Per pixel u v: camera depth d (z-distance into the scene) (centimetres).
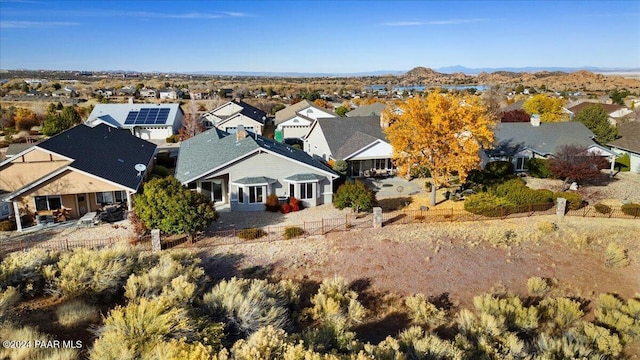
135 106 6756
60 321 1267
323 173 3045
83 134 3350
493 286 2009
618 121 6562
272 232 2505
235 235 2450
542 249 2369
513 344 1421
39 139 5878
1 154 4631
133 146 3725
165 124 6384
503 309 1680
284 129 6456
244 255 2217
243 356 1019
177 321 1165
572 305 1742
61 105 9125
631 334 1639
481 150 3897
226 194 3084
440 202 3148
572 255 2323
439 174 3020
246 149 2956
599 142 4491
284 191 3019
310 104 7056
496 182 3412
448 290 1962
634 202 3161
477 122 2714
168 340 1086
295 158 3062
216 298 1434
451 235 2503
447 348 1304
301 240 2403
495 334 1509
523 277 2098
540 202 2931
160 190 2273
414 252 2256
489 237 2464
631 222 2797
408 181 3762
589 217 2878
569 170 3322
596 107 4834
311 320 1608
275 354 1070
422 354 1275
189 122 6444
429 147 2825
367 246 2317
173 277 1614
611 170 3959
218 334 1205
